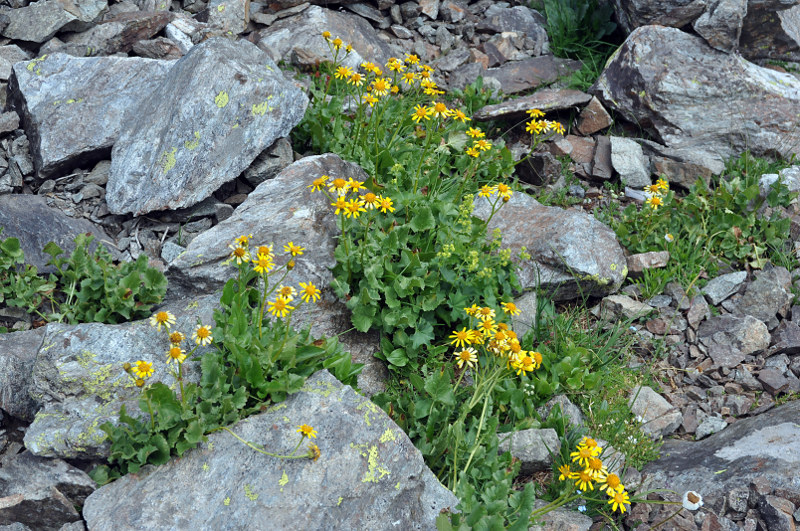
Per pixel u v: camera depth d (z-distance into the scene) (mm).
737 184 5910
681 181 6156
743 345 4965
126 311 4488
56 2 6129
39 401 3975
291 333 4164
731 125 6383
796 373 4867
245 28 6906
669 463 4289
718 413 4684
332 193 5098
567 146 6379
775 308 5180
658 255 5410
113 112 5512
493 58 7301
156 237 5113
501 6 7781
